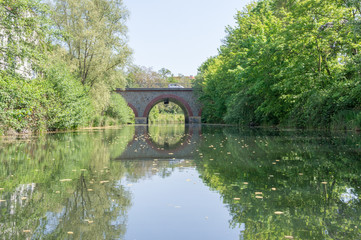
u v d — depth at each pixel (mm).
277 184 3594
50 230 2104
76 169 4844
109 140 11461
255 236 1976
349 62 13781
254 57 19500
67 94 17875
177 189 3412
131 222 2285
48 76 17297
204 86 46312
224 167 4941
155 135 15648
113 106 34406
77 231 2084
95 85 24328
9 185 3611
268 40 18719
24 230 2102
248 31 25469
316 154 6129
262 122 24500
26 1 11938
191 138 12727
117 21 25703
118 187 3525
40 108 15141
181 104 54531
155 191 3314
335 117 13758
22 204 2777
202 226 2191
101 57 23391
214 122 46750
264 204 2752
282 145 8039
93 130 20797
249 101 24844
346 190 3221
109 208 2656
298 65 15977
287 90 18062
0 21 11602
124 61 25125
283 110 20375
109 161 5816
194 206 2727
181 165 5258
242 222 2270
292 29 15609
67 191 3312
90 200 2930
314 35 15188
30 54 12227
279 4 23781
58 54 21328
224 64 31047
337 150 6656
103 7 25109
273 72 17734
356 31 11531
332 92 14117
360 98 12758
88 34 21984
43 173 4453
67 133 16062
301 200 2865
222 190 3330
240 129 19688
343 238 1923
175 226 2199
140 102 49219
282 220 2299
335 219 2307
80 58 23438
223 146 8516
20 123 13289
